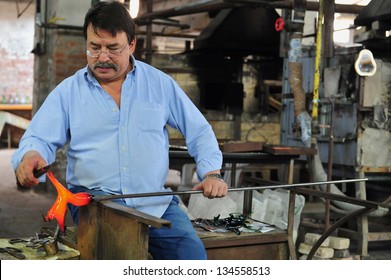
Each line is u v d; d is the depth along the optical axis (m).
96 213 2.40
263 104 9.38
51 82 6.89
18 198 6.61
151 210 2.54
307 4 6.26
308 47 6.44
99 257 2.41
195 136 2.63
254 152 4.51
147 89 2.57
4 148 11.95
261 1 5.93
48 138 2.47
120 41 2.42
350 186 5.89
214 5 7.29
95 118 2.50
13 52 13.48
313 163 5.23
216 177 2.53
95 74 2.49
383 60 5.44
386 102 5.49
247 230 3.32
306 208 6.70
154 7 13.06
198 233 3.24
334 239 4.48
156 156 2.54
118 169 2.51
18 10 13.02
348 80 5.55
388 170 5.61
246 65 9.51
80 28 6.79
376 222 6.21
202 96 8.94
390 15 5.30
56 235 2.45
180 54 9.05
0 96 13.45
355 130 5.53
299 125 5.57
